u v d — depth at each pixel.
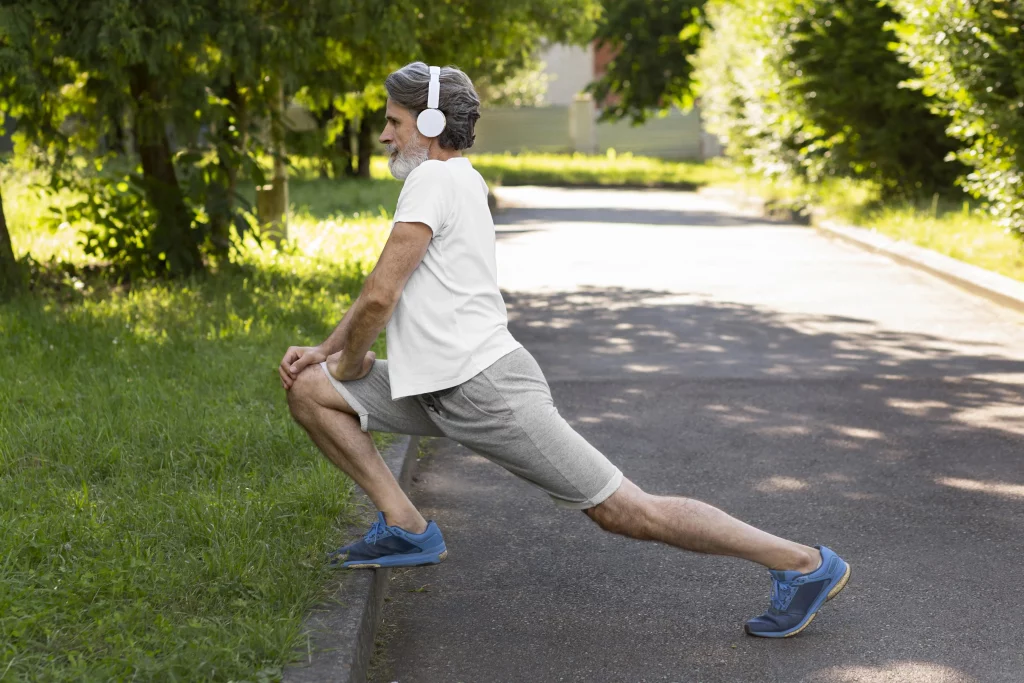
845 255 13.99
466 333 3.22
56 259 10.66
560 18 14.08
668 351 8.28
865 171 19.02
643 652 3.60
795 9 18.31
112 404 5.54
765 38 18.89
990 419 6.36
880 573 4.21
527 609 3.93
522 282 11.78
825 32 18.06
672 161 42.12
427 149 3.30
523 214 20.30
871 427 6.22
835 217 17.41
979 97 11.55
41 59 8.21
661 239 15.86
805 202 19.59
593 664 3.53
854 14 17.77
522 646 3.66
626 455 5.75
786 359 7.97
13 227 12.23
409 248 3.17
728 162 33.69
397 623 3.83
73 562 3.67
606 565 4.31
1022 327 9.12
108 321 7.56
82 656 3.00
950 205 17.41
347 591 3.58
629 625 3.80
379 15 9.35
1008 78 11.46
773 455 5.72
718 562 4.32
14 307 7.80
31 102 8.80
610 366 7.80
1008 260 11.84
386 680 3.44
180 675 2.97
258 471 4.73
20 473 4.53
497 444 3.28
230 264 10.07
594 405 6.73
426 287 3.23
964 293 10.87
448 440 6.03
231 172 9.98
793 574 3.58
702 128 45.00
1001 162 11.42
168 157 10.12
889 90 17.52
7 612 3.24
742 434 6.10
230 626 3.28
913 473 5.41
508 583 4.15
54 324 7.28
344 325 3.64
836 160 18.86
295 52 9.09
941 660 3.52
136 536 3.87
